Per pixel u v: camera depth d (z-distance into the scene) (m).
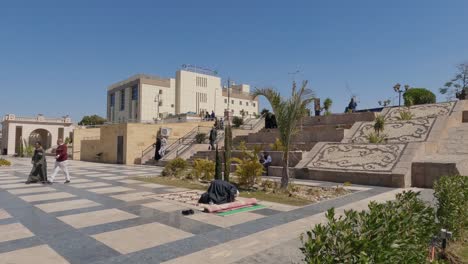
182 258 4.73
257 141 26.25
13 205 8.64
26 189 11.65
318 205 8.94
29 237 5.77
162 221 6.96
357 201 9.61
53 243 5.44
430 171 12.88
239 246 5.27
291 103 11.48
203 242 5.50
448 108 23.70
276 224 6.75
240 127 35.56
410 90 33.22
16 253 4.94
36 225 6.58
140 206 8.56
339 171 14.66
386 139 18.77
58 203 8.95
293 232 6.11
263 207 8.62
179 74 87.31
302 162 16.69
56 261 4.62
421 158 14.12
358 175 14.03
